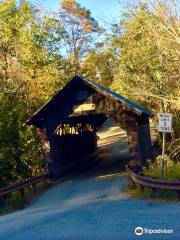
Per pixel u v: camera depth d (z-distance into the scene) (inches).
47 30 1521.9
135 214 454.3
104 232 376.8
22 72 1487.5
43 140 949.2
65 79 1620.3
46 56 1502.2
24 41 1457.9
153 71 1110.4
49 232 404.8
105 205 550.6
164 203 514.9
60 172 965.2
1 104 955.3
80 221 446.6
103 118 1311.5
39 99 1491.1
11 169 907.4
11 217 555.5
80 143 1193.4
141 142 910.4
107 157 1389.0
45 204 656.4
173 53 909.2
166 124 591.5
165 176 624.7
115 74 1392.7
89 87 904.3
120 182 797.9
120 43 1327.5
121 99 868.6
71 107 927.7
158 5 775.7
